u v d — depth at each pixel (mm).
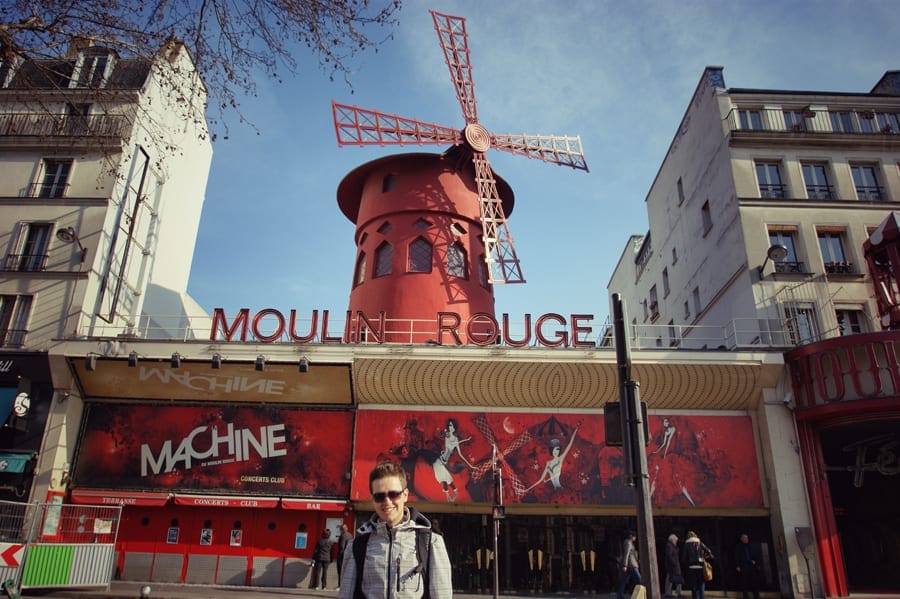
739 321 15391
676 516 13625
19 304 14297
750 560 12352
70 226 14930
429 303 16000
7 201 15125
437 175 17734
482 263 17750
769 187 16203
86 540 11078
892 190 16078
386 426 13727
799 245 15477
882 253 13641
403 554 2730
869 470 13883
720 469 13578
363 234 17828
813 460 13219
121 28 6773
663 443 13742
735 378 13609
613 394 13789
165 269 18047
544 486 13391
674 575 11203
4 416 13102
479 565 13125
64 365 13367
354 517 13281
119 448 13500
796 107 17172
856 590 13516
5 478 12891
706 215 18000
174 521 13219
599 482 13461
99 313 14672
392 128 17828
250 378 13625
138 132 16094
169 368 13508
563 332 13898
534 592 12914
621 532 13469
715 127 17328
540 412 13953
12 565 9570
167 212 18078
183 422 13711
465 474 13398
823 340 12984
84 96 9258
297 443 13609
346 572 2770
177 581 12742
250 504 13078
